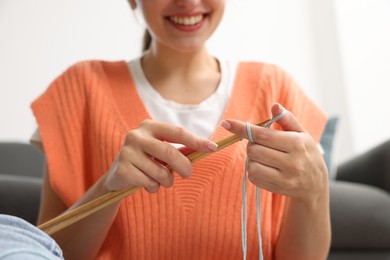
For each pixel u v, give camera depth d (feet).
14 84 7.68
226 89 3.36
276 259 3.14
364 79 8.52
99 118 3.24
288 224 2.98
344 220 4.34
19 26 7.73
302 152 2.43
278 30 9.00
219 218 3.02
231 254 3.04
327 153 5.22
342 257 4.41
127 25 8.09
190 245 3.01
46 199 3.32
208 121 3.26
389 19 8.12
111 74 3.41
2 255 1.36
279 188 2.48
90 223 2.89
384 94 8.22
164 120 3.24
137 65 3.44
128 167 2.43
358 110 8.67
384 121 8.23
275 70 3.48
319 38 9.16
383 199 4.45
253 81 3.40
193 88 3.37
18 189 3.76
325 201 2.77
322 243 2.97
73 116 3.28
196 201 3.02
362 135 8.61
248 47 8.88
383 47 8.18
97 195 2.69
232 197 3.05
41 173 6.01
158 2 3.00
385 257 4.42
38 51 7.79
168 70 3.38
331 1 8.95
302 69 9.08
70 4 7.92
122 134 3.17
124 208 3.01
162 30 3.10
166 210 3.01
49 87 3.38
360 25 8.59
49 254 1.45
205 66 3.48
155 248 3.01
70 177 3.20
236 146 3.14
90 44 8.00
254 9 8.93
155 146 2.42
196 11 3.01
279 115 2.46
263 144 2.42
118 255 3.07
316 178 2.53
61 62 7.87
